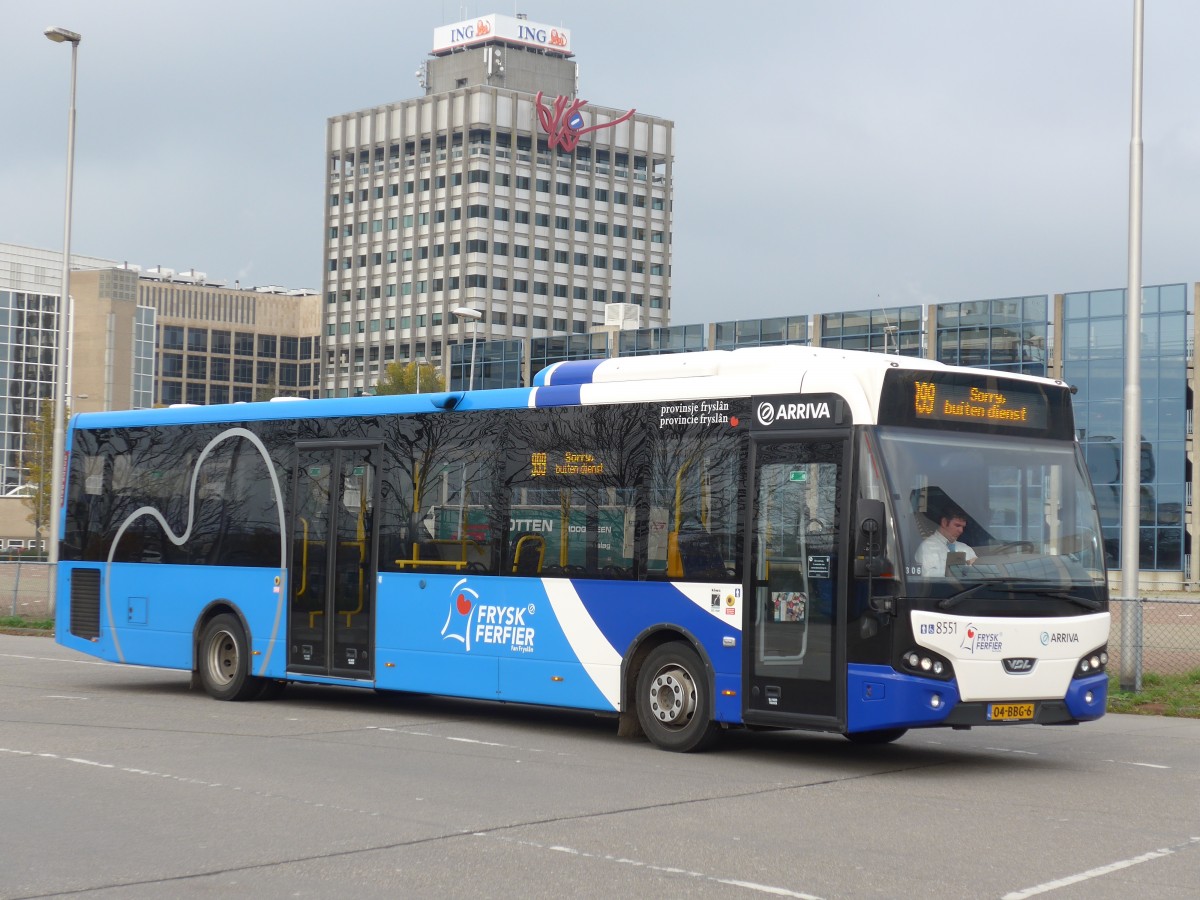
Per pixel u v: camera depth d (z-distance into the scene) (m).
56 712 16.34
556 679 14.76
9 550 120.62
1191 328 61.81
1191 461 62.12
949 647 12.20
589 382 14.97
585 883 8.04
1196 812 10.62
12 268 183.00
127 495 19.70
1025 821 10.16
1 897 7.70
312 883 8.02
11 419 179.50
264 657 17.75
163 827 9.59
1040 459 13.29
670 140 174.50
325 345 171.25
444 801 10.66
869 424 12.62
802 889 7.95
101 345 182.75
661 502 14.04
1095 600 13.09
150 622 19.17
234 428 18.47
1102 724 16.86
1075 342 64.19
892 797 11.19
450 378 88.19
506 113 162.25
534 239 164.00
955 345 67.19
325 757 12.98
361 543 16.78
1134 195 20.00
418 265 164.12
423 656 16.00
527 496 15.22
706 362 14.04
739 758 13.45
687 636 13.66
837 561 12.62
